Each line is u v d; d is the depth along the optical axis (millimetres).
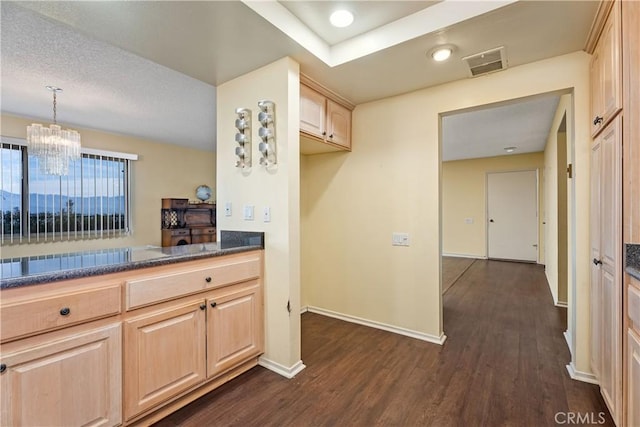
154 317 1597
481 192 6930
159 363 1618
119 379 1458
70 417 1307
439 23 1752
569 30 1765
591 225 1937
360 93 2713
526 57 2074
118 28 1706
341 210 3166
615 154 1496
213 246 2207
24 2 1471
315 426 1612
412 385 1976
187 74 2318
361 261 3043
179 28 1720
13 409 1168
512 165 6559
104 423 1409
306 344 2582
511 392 1888
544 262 6008
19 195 3795
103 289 1406
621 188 1443
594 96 1865
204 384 1873
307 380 2037
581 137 1998
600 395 1838
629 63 1368
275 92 2125
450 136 4840
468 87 2424
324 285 3309
